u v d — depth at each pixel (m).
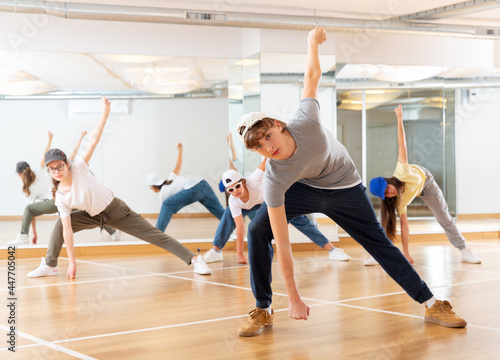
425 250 6.77
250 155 7.06
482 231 8.20
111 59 6.77
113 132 6.80
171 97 6.95
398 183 5.15
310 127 2.59
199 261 5.06
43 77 6.58
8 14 6.44
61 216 4.88
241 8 6.77
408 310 3.50
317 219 7.02
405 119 8.16
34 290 4.34
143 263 5.88
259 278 2.98
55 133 6.62
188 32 6.98
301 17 6.68
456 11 6.82
